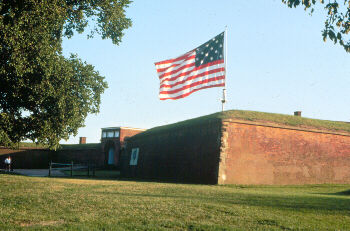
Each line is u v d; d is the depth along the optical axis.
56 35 21.53
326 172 25.39
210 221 8.12
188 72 22.19
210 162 23.00
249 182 22.41
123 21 23.06
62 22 19.53
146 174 33.31
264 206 10.30
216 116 24.33
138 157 36.41
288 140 24.41
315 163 25.06
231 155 22.31
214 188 17.30
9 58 16.97
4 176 21.86
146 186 17.09
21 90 19.33
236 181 22.06
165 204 10.28
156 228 7.27
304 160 24.66
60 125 20.91
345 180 26.14
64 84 20.55
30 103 20.19
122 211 9.13
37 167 55.53
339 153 26.36
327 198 12.84
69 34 22.67
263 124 23.62
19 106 20.61
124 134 51.31
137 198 11.62
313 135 25.50
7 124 19.69
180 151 27.62
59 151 58.25
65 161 57.56
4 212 8.84
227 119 22.78
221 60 22.03
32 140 21.11
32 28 17.06
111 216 8.48
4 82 18.61
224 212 9.20
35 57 17.80
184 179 26.03
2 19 15.99
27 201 10.77
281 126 24.28
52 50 18.81
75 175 33.78
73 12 21.38
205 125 24.61
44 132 20.52
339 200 12.21
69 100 20.98
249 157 22.80
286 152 24.09
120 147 50.72
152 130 36.09
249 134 23.17
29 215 8.50
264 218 8.47
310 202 11.30
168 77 22.25
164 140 31.06
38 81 19.03
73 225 7.40
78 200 10.92
